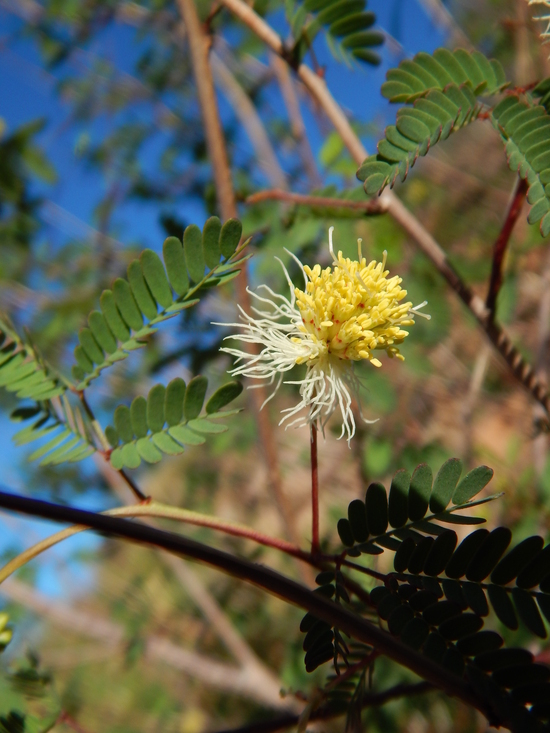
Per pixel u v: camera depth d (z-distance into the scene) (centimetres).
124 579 30
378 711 15
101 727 25
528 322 23
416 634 6
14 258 26
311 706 7
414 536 7
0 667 9
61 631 29
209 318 19
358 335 8
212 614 26
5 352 9
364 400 19
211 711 26
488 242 24
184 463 30
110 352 8
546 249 22
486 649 6
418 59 8
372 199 14
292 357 8
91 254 27
